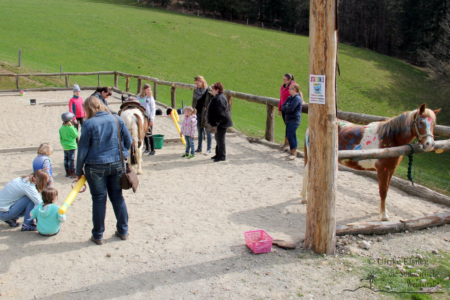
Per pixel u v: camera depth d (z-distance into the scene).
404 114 4.74
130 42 38.72
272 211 5.41
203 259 4.03
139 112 6.59
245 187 6.43
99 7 52.66
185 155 8.30
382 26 57.03
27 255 4.12
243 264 3.91
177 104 22.94
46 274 3.76
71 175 6.85
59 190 6.20
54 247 4.31
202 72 32.91
